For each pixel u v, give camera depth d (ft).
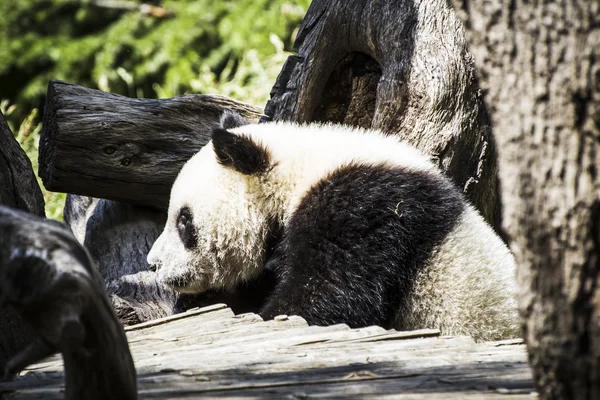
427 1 35.86
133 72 75.15
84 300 11.85
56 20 82.84
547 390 12.12
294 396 15.17
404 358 18.76
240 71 64.59
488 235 28.19
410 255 26.99
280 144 30.17
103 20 83.56
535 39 11.55
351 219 26.94
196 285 31.48
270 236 30.19
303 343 20.65
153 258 31.50
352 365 17.92
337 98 39.11
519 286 12.21
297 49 39.63
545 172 11.53
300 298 26.50
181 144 36.68
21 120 73.92
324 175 28.63
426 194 27.68
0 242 11.96
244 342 21.35
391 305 26.86
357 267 26.50
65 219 43.50
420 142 34.24
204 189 30.37
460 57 34.91
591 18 11.16
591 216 11.28
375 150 29.27
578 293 11.44
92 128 35.06
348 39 37.86
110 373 12.67
